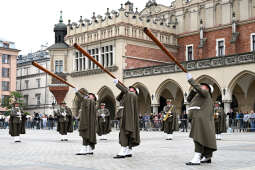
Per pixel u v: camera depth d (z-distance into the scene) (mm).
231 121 30062
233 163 9273
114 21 39688
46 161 9922
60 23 45844
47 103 66562
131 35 39438
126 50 38969
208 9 40781
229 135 23688
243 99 35594
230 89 31203
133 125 10578
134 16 39969
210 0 40500
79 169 8367
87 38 42406
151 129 33625
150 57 40969
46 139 20125
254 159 10094
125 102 10680
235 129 31312
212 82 34844
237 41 37531
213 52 39812
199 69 33219
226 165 8906
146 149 13281
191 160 9227
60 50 44406
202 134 8969
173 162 9555
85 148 11641
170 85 38156
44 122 39688
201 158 9477
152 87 36531
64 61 44312
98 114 19688
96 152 12344
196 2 41750
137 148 13703
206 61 32781
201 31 40312
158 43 8516
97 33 41250
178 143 16438
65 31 45938
